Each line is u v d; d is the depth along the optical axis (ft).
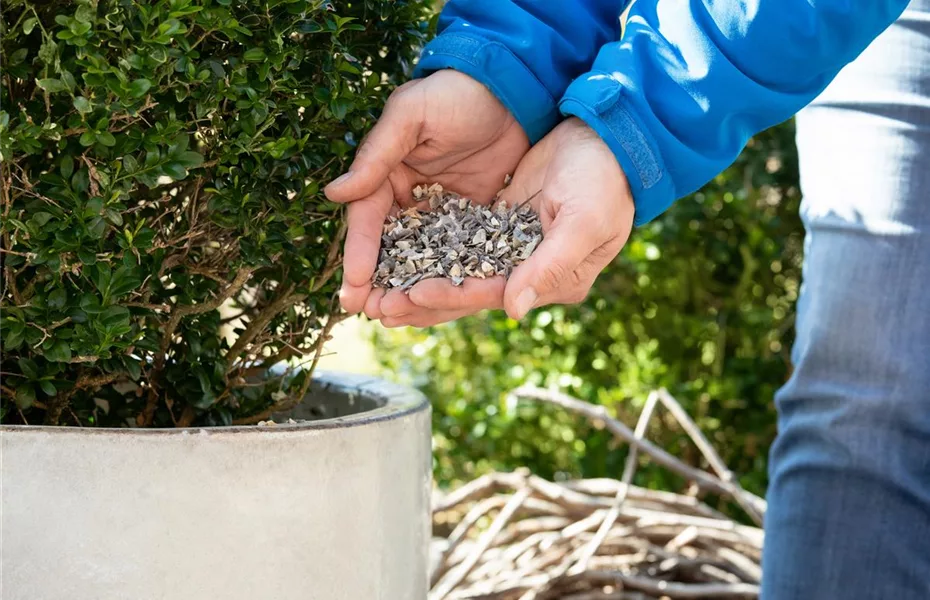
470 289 5.49
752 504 7.46
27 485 4.95
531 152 5.87
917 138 6.07
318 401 6.05
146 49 5.01
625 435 7.63
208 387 5.57
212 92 5.20
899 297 6.02
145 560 4.98
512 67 5.74
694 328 10.06
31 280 5.35
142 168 5.12
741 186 9.77
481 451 10.52
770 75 5.70
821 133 6.28
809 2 5.62
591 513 7.43
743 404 10.07
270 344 5.80
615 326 10.43
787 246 10.30
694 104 5.69
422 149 5.78
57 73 5.06
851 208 6.12
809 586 6.11
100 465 4.97
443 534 9.23
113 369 5.36
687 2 5.74
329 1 5.41
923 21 6.09
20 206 5.20
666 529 7.41
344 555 5.21
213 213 5.36
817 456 6.12
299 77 5.45
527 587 6.89
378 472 5.30
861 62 6.19
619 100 5.62
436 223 5.71
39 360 5.43
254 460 5.07
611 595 6.93
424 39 5.95
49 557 4.95
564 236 5.47
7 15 5.22
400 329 11.28
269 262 5.37
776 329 10.30
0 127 4.96
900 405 5.98
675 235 9.77
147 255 5.40
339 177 5.55
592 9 6.08
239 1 5.23
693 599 7.01
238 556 5.06
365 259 5.53
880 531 6.04
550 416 10.41
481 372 10.86
